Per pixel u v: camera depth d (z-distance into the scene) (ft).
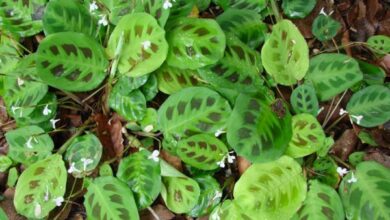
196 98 2.30
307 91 2.39
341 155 2.50
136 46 2.32
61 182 2.29
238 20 2.53
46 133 2.40
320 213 2.26
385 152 2.50
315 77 2.49
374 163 2.32
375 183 2.27
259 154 2.19
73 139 2.42
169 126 2.32
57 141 2.53
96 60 2.36
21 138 2.42
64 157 2.39
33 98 2.39
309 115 2.36
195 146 2.29
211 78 2.33
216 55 2.29
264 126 2.25
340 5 2.89
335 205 2.27
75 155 2.35
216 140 2.31
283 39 2.39
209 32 2.32
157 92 2.45
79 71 2.31
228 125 2.20
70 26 2.42
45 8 2.45
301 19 2.74
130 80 2.36
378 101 2.42
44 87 2.41
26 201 2.28
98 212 2.24
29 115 2.43
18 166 2.49
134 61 2.32
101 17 2.49
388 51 2.69
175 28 2.38
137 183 2.29
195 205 2.33
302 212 2.28
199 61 2.30
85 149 2.35
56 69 2.25
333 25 2.65
